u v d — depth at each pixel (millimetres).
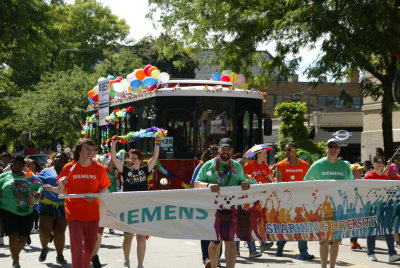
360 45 17797
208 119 17062
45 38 32844
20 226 10977
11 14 30078
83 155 8617
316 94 56156
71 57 62688
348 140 41250
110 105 20266
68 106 40312
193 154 16844
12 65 46594
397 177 12305
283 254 12672
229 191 8969
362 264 11547
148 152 16922
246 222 9094
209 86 17438
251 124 17594
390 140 19156
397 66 18500
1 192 10898
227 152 8961
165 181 16594
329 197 9484
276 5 20219
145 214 8828
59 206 11320
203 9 24406
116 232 16688
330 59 17969
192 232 8945
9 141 52625
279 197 9258
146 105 17281
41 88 42469
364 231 9742
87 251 8703
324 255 9734
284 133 25484
